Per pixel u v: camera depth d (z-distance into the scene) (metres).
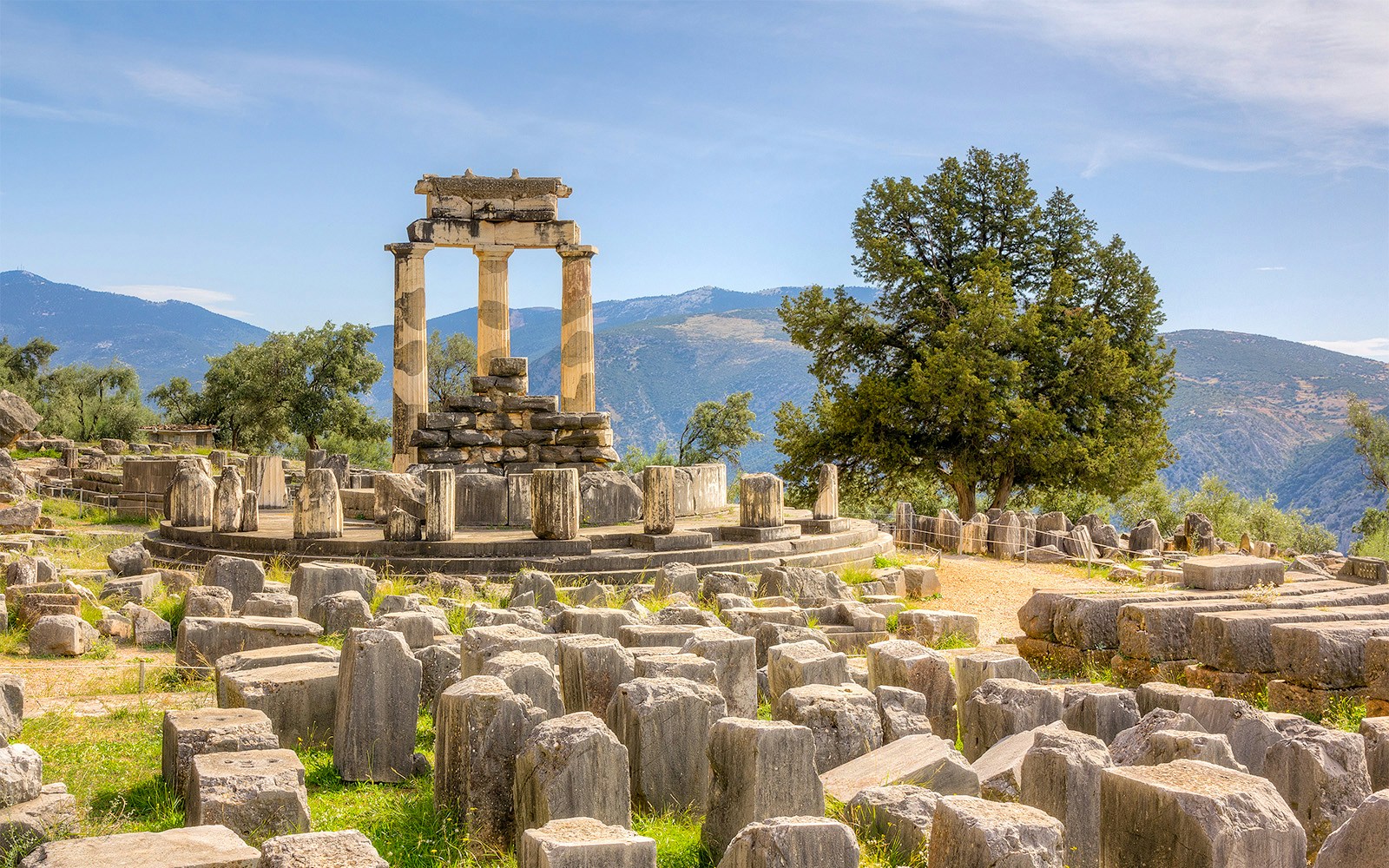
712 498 25.39
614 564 18.22
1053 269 42.06
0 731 8.71
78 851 5.35
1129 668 12.63
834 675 9.70
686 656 9.05
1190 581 15.68
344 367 68.00
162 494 29.31
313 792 7.82
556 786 6.45
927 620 14.48
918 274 40.56
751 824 5.80
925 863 6.27
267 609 12.78
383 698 8.23
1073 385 38.22
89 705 10.27
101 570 18.61
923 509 51.66
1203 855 5.50
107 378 69.56
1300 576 19.12
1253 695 11.46
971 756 8.79
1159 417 40.84
